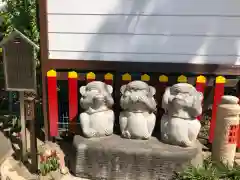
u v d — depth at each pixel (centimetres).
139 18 218
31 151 203
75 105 232
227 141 207
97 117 211
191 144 205
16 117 264
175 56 223
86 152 202
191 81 227
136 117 209
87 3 217
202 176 191
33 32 279
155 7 215
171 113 206
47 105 235
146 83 217
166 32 219
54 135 238
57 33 223
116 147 200
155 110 215
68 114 253
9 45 189
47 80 230
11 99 273
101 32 222
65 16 221
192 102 200
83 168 204
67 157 221
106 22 220
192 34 219
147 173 200
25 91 198
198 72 224
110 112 215
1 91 299
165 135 207
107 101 211
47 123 238
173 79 227
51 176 201
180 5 214
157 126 232
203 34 218
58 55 227
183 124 201
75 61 227
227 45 219
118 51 224
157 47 222
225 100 205
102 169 203
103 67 227
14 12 304
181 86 202
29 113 198
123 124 213
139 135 209
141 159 198
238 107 204
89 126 212
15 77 194
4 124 269
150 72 227
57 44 225
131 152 198
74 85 229
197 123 204
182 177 193
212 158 215
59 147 233
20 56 190
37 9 235
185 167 197
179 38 220
